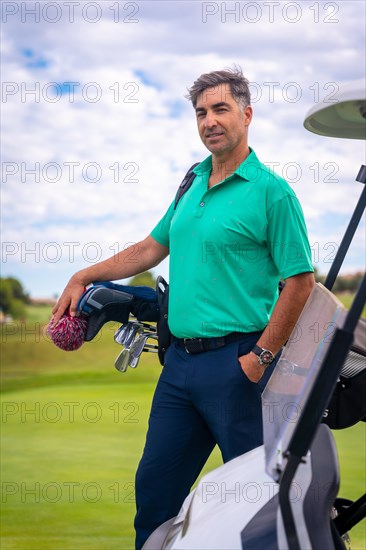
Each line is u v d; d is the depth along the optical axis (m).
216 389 3.17
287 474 1.92
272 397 2.41
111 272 3.63
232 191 3.23
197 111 3.30
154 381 10.86
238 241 3.20
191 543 2.09
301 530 1.94
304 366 2.24
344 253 2.90
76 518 4.59
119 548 4.06
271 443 2.20
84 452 6.32
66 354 11.59
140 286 3.48
